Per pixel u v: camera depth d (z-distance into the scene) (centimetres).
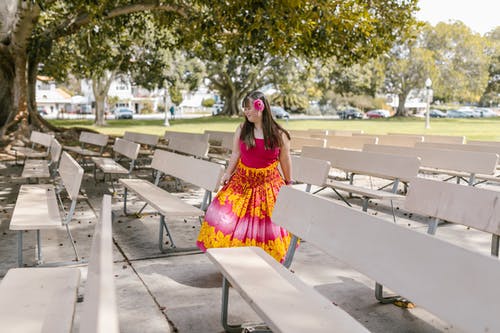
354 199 842
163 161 686
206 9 1584
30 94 1838
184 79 4362
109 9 1538
